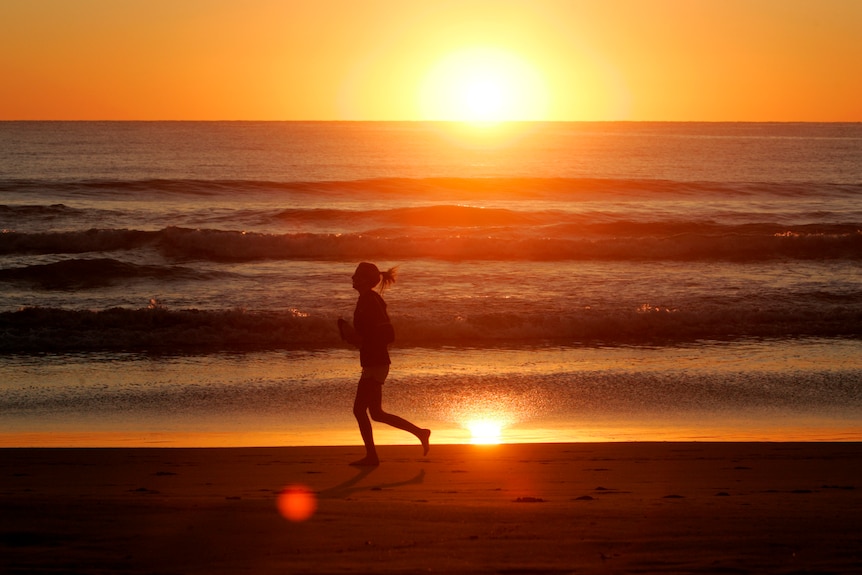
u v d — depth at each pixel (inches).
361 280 379.9
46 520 241.9
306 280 1162.6
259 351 824.3
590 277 1203.2
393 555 203.8
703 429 545.3
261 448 455.5
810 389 665.0
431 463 401.7
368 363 383.6
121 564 193.2
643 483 344.8
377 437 516.7
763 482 347.9
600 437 523.2
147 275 1171.9
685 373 722.8
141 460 414.6
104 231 1423.5
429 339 876.6
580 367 748.0
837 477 362.6
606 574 184.9
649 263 1334.9
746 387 672.4
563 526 240.2
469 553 205.8
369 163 3710.6
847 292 1083.3
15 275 1145.4
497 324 903.1
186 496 300.5
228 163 3622.0
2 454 434.6
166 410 598.5
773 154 4763.8
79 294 1073.5
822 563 193.0
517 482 346.0
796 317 955.3
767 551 206.2
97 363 767.1
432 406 609.0
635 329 914.1
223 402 623.5
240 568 190.4
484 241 1401.3
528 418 577.0
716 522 245.8
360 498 299.1
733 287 1132.5
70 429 543.8
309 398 637.9
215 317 908.0
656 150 5295.3
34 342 837.2
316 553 205.9
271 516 254.4
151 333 858.1
